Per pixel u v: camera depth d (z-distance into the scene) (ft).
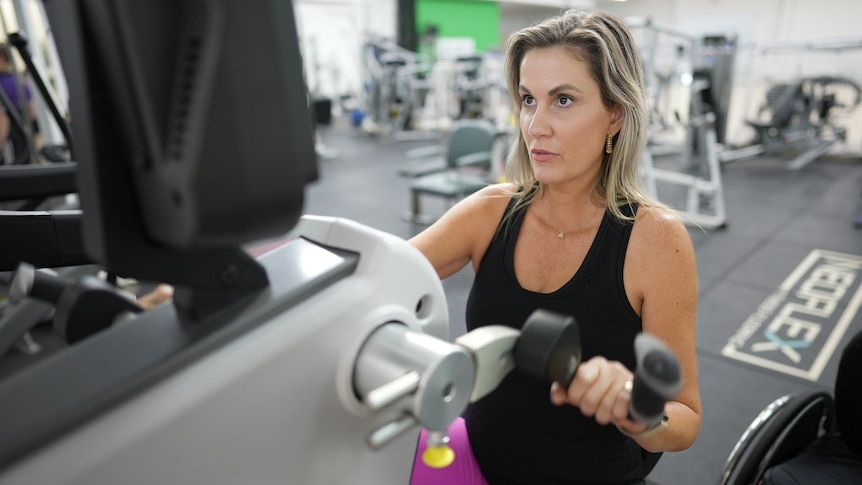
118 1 0.93
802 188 18.47
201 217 0.97
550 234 3.01
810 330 8.95
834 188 18.34
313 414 1.40
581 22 2.61
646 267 2.77
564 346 1.33
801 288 10.61
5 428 0.98
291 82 1.16
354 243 1.60
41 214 2.19
